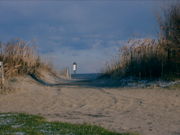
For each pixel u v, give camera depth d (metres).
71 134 6.54
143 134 7.00
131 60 21.06
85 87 19.06
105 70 28.36
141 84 17.34
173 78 16.88
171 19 17.73
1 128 6.97
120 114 9.80
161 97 13.26
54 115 9.70
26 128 7.00
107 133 6.71
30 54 23.92
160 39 18.34
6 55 20.33
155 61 18.66
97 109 10.89
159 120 8.69
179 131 7.30
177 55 16.83
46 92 15.88
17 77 19.55
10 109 11.11
